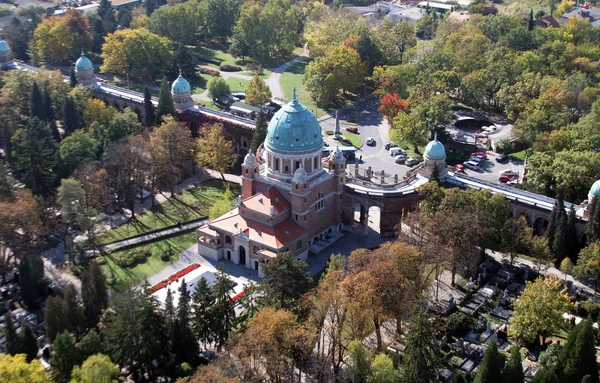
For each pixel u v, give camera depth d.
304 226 199.38
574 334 137.12
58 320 156.12
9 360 130.00
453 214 180.50
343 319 148.38
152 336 147.38
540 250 184.12
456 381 139.88
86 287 163.38
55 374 140.50
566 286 181.50
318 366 150.88
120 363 147.25
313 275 192.00
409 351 136.00
